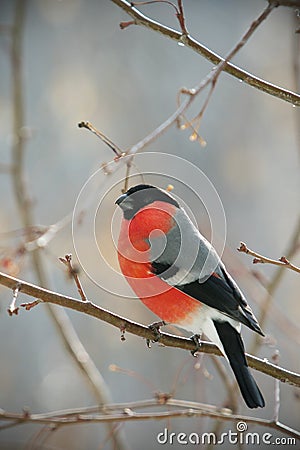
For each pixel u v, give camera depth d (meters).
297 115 8.45
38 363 12.62
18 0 11.00
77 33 14.01
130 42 13.89
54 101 13.57
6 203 12.68
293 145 13.30
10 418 7.18
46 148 13.27
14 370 12.52
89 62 13.84
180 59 13.77
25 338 12.66
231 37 13.93
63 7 14.05
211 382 11.39
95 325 12.53
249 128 13.44
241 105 13.51
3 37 13.09
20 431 12.09
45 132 13.36
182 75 13.69
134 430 11.91
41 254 9.82
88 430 11.86
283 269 8.49
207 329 6.55
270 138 13.41
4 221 12.57
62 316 9.78
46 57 13.80
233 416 7.02
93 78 13.74
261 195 13.16
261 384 11.52
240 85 13.55
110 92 13.64
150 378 12.24
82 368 9.56
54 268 12.01
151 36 13.84
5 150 13.07
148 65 13.76
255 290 8.87
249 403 6.11
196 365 7.60
